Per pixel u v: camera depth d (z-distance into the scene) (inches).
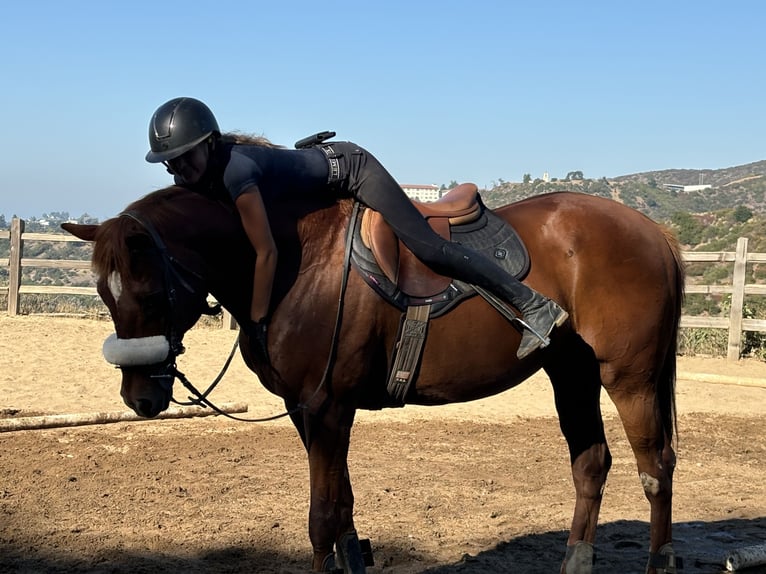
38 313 570.6
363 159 145.7
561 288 155.5
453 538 191.9
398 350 144.3
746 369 460.8
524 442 293.3
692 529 203.6
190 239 136.5
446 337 146.0
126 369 131.5
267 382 145.6
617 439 303.4
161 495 216.7
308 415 140.2
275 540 185.5
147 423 300.4
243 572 166.1
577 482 162.2
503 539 191.9
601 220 158.1
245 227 135.3
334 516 138.9
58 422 281.9
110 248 128.1
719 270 1135.0
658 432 157.8
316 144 150.3
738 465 271.1
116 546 178.9
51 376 377.4
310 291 140.2
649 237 159.9
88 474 233.6
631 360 155.4
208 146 135.9
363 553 152.3
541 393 392.8
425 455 271.0
